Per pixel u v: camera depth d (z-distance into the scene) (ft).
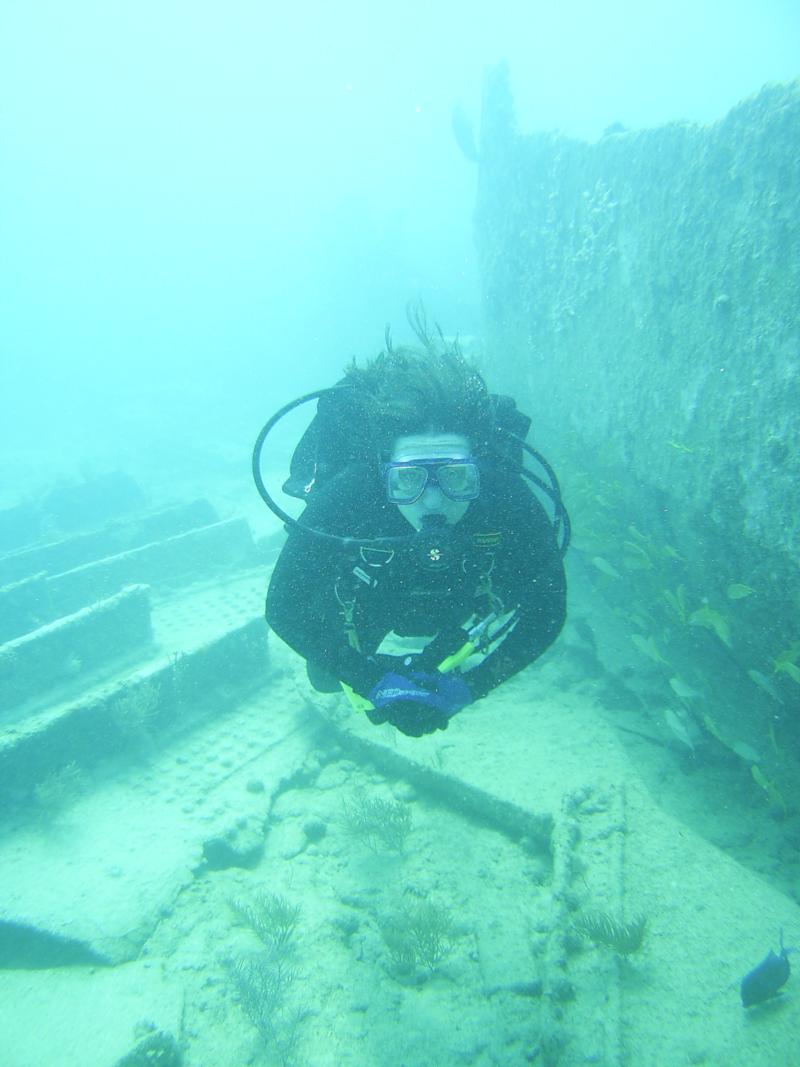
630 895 11.80
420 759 16.62
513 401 8.14
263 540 35.55
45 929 13.08
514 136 29.12
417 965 12.12
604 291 20.86
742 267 14.01
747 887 11.64
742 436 13.92
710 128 15.29
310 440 9.22
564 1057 9.59
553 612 6.55
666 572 18.69
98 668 23.07
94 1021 11.37
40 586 28.55
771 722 15.56
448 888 13.75
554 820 13.84
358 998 11.65
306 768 18.02
